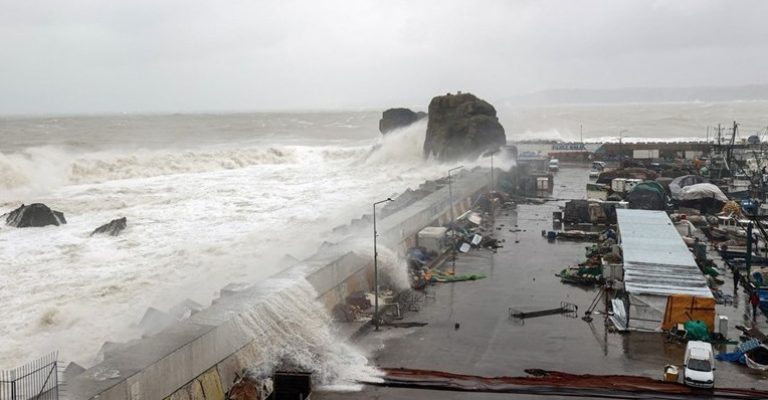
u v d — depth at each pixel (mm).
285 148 142375
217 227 64938
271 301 34250
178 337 28609
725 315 42719
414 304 44719
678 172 101812
